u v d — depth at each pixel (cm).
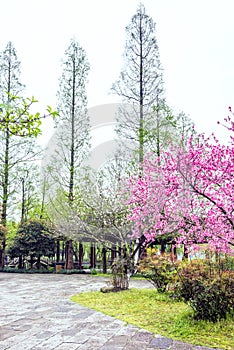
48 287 990
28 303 701
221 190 479
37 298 771
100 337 439
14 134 259
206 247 539
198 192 471
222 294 500
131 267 862
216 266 589
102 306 645
